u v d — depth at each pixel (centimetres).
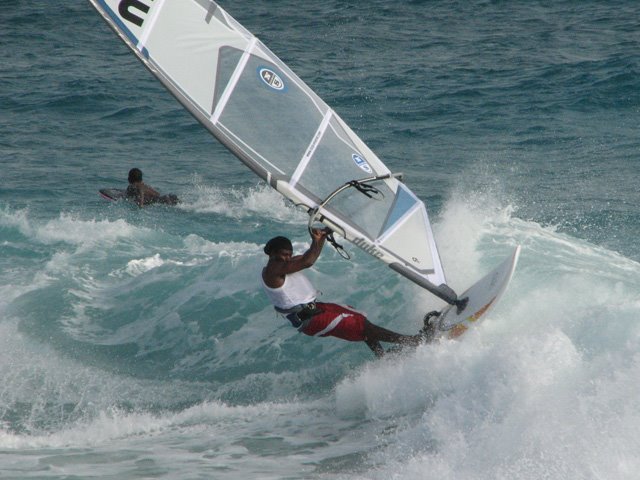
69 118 6781
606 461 1773
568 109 6303
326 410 2448
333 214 2581
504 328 2580
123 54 9100
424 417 2175
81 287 3431
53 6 11694
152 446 2236
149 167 5519
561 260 3097
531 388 2080
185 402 2653
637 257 3538
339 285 3084
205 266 3406
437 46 8800
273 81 2755
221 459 2112
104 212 4541
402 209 2744
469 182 4822
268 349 2844
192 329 3014
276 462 2077
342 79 7594
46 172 5356
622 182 4669
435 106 6625
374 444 2147
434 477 1853
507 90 6931
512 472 1802
